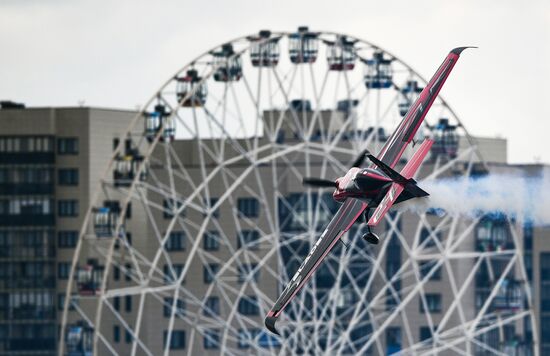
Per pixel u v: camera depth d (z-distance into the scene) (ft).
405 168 358.84
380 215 353.31
